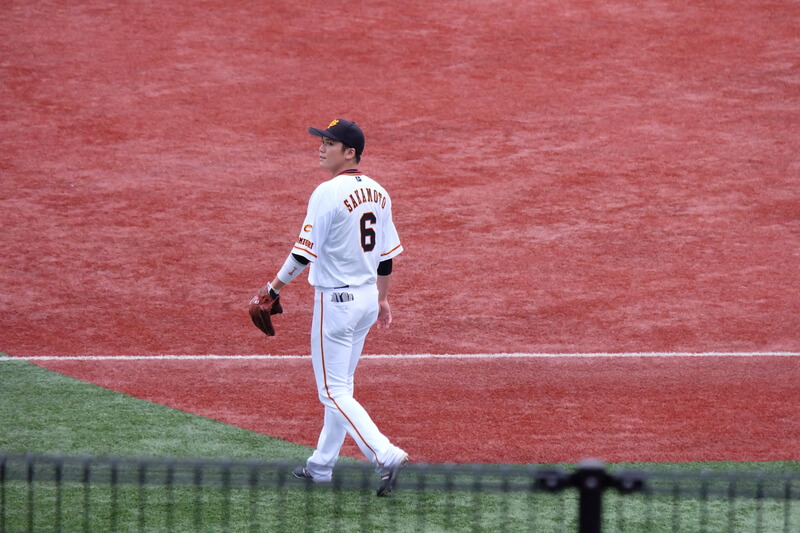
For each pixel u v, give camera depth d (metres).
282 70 60.94
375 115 55.69
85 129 53.09
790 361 30.92
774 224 43.56
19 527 18.36
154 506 19.58
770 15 68.25
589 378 29.39
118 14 67.38
